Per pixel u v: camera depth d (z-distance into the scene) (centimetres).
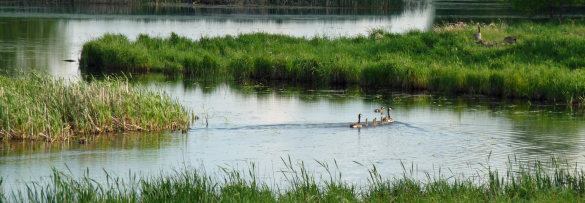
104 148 2600
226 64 5338
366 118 3086
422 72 4525
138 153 2509
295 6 13738
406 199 1738
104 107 2945
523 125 3102
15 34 7650
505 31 6284
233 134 2858
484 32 5950
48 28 8406
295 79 5016
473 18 9750
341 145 2616
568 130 2975
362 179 2116
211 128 3008
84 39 7362
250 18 10244
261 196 1750
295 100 3975
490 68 4619
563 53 4891
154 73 5338
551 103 3884
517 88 4084
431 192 1780
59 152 2527
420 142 2678
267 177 2141
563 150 2539
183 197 1719
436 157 2419
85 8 12306
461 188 1828
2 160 2383
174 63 5422
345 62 4981
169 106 3100
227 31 8056
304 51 5500
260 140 2722
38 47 6606
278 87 4638
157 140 2752
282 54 5312
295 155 2452
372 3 13525
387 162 2342
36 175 2173
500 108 3669
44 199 1839
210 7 13300
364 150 2530
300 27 8625
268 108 3641
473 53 5100
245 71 5159
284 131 2919
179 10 12262
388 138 2772
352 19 10225
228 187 1798
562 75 4091
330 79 4872
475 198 1725
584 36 5631
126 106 3016
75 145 2658
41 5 12781
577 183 1909
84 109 2897
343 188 1869
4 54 5984
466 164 2311
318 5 13850
